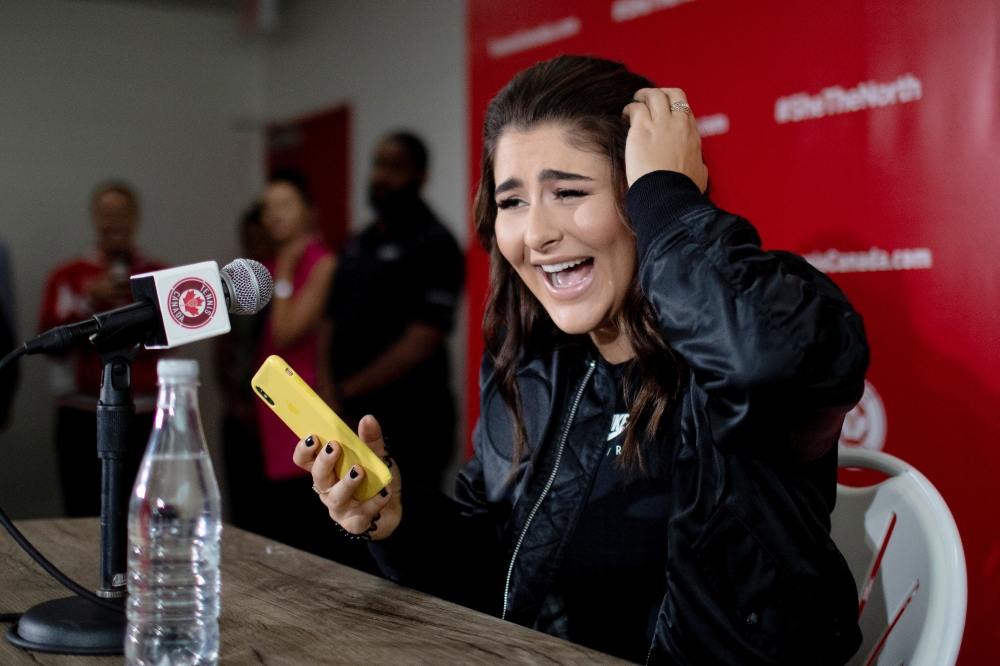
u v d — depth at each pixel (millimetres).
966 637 1793
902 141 1901
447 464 3191
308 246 3443
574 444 1227
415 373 3100
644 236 1022
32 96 5418
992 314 1753
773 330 922
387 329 3145
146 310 916
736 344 932
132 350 932
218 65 5926
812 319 929
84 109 5562
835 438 1048
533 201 1139
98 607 925
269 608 1009
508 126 1163
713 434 1006
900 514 1144
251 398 3910
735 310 939
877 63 1944
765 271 951
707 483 1055
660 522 1126
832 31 2033
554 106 1124
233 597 1055
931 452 1854
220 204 5977
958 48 1801
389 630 926
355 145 4883
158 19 5754
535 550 1201
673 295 979
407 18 4406
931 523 1086
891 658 1061
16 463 5172
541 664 826
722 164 2293
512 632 920
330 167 5121
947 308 1826
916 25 1872
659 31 2461
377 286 3154
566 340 1285
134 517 891
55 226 5492
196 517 890
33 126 5422
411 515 1132
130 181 5703
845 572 1053
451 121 4117
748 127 2227
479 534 1274
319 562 1235
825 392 936
